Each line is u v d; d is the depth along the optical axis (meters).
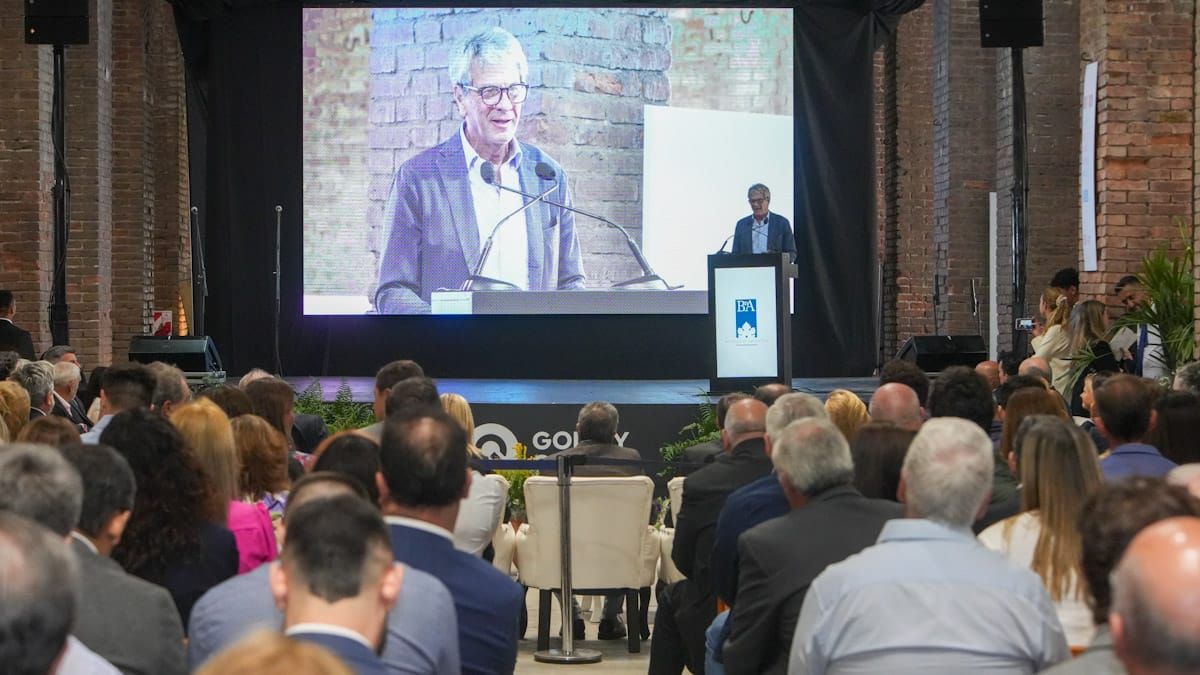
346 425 10.44
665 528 7.41
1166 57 10.02
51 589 1.77
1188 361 8.78
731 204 14.30
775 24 14.27
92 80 12.75
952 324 16.23
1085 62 10.45
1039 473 3.62
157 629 2.90
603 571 6.75
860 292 14.46
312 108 14.20
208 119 14.20
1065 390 9.31
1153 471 4.52
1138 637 1.68
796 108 14.31
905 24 16.92
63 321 11.45
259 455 4.62
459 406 6.05
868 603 2.94
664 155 14.27
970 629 2.91
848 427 5.65
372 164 14.22
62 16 11.05
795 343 14.55
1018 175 11.61
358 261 14.27
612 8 14.16
